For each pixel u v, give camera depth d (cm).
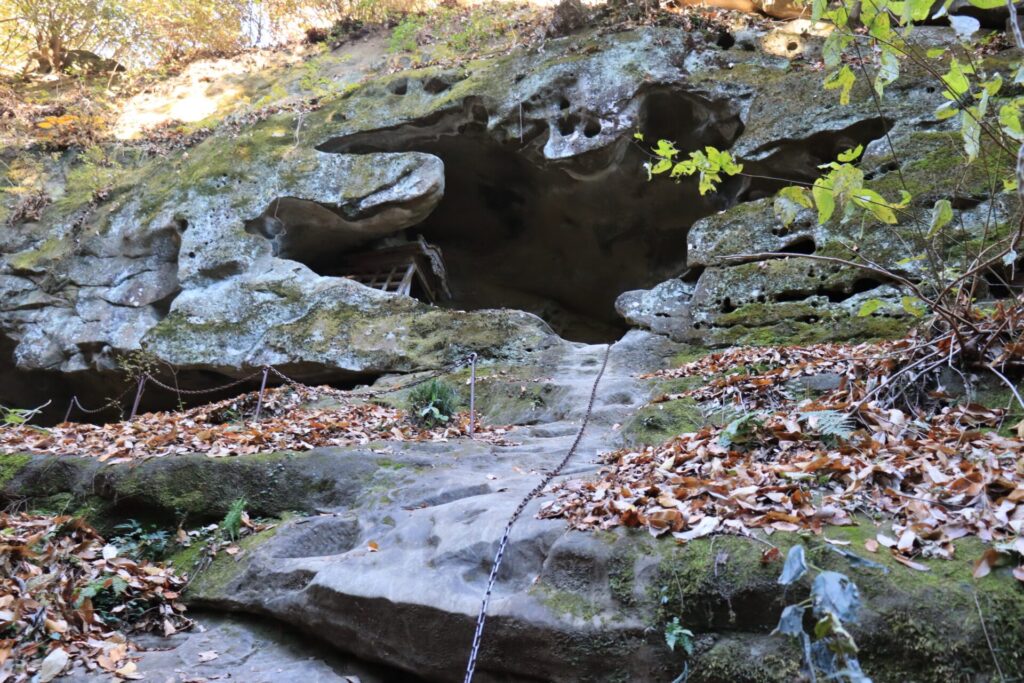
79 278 1379
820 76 1109
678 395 761
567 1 1294
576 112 1216
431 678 412
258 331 1208
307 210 1318
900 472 409
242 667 453
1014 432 514
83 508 629
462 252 1583
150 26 1747
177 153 1495
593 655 363
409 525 497
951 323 573
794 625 252
